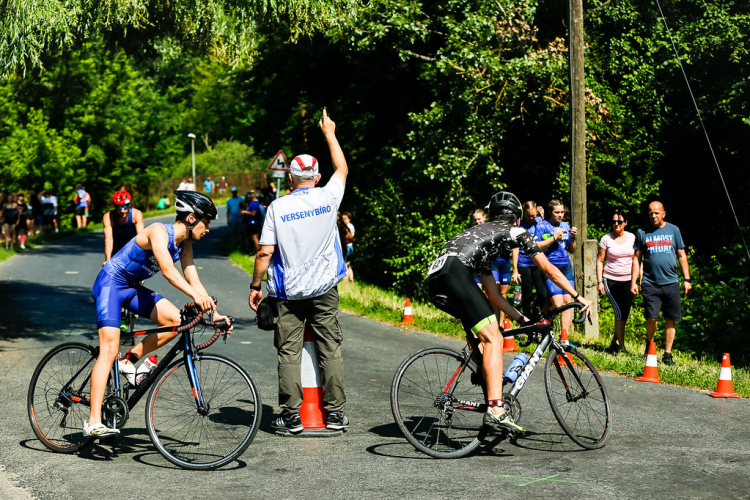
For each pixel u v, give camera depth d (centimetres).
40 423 533
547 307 1032
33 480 457
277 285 559
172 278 498
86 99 4366
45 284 1625
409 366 535
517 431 516
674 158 1928
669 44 1862
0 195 2567
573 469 487
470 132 1783
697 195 2006
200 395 507
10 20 886
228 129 7925
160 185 6097
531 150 1930
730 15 1870
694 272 1728
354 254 2103
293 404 563
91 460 500
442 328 1132
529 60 1716
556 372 556
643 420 621
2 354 878
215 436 507
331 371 571
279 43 2461
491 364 514
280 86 2625
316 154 2602
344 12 1202
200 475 471
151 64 1283
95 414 500
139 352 521
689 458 514
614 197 1830
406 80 2281
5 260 2122
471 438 545
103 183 4688
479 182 1881
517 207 554
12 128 3994
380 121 2411
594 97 1742
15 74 971
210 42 1131
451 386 546
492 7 1788
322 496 433
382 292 1703
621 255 978
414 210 1872
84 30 1002
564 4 1945
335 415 572
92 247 2595
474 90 1744
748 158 1883
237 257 2273
